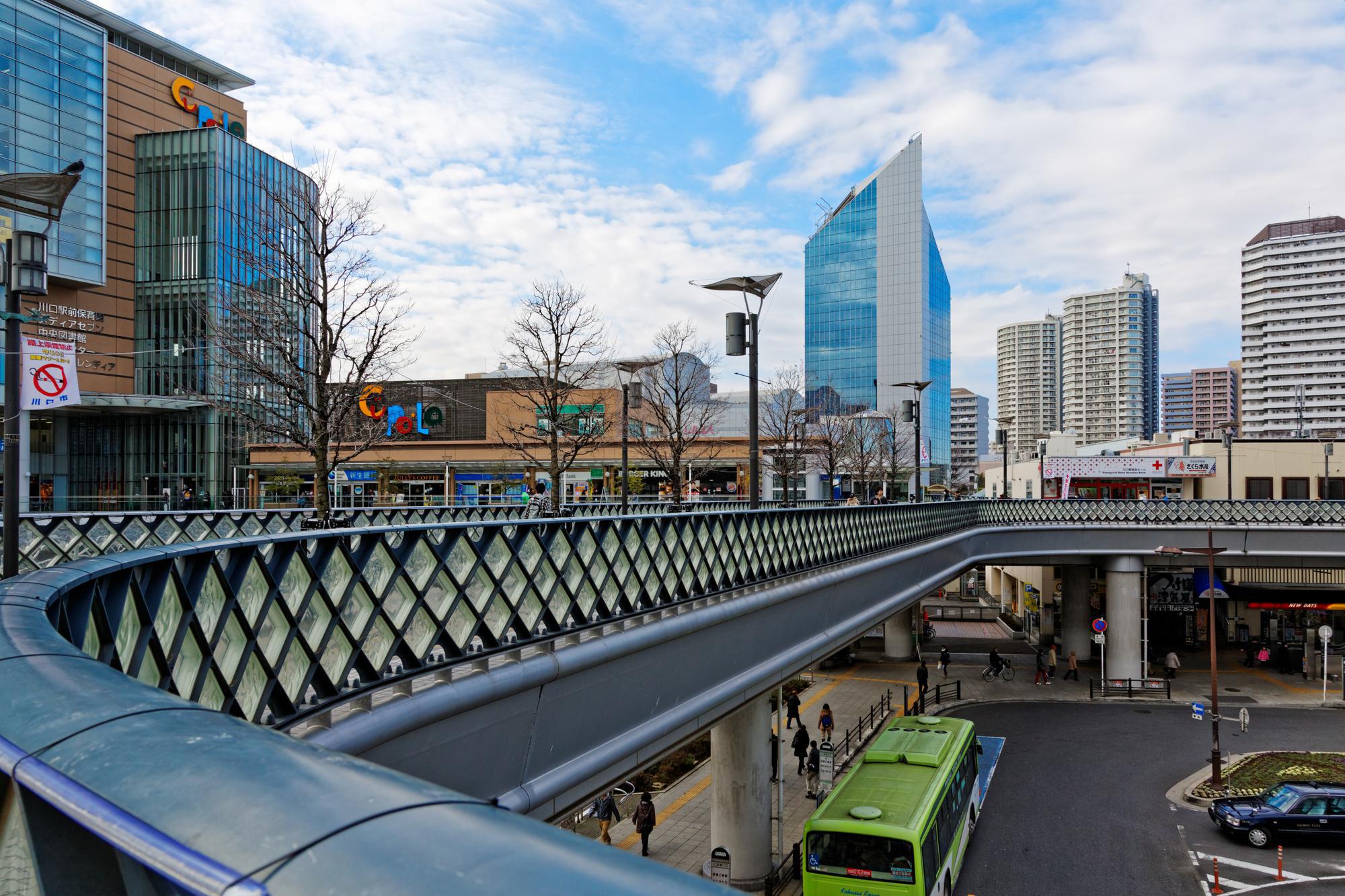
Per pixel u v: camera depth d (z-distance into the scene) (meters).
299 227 24.25
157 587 5.16
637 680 11.76
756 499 17.75
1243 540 40.03
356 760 1.76
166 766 1.66
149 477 67.56
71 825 1.87
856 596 21.56
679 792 27.14
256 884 1.22
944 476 134.12
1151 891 19.89
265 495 58.09
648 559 11.89
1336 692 40.06
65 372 12.24
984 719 36.06
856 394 132.50
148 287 67.12
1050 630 53.78
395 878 1.17
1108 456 53.38
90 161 62.06
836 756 29.11
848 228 134.62
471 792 8.79
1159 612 52.06
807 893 16.83
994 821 24.45
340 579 7.04
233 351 22.97
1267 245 176.75
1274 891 19.73
